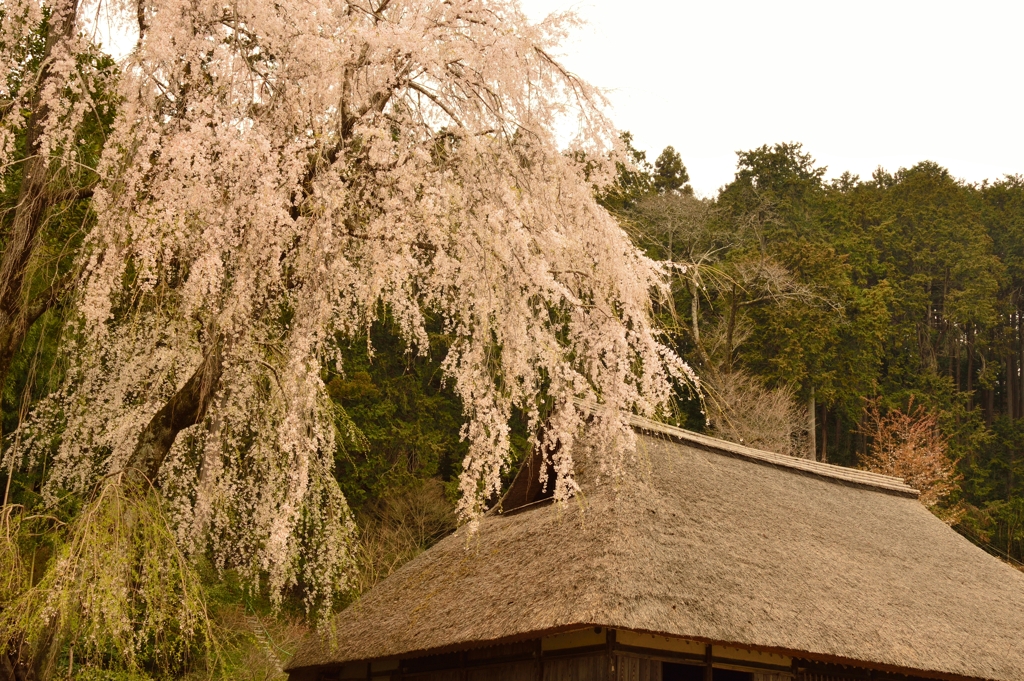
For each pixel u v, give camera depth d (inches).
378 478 625.0
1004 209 1316.4
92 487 159.6
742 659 259.0
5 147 164.6
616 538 239.1
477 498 163.2
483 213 168.4
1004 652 292.2
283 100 167.8
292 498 157.8
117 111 162.9
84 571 132.4
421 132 173.9
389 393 676.1
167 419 167.6
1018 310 1223.5
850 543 323.6
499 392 168.2
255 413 199.0
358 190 169.5
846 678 283.9
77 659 195.2
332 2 173.3
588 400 177.5
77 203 177.5
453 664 290.4
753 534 285.9
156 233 153.4
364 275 178.2
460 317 174.4
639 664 235.3
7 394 223.9
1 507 147.1
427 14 175.0
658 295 188.7
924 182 1248.8
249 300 158.4
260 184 151.1
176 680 208.4
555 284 166.7
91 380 187.0
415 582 314.8
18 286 166.9
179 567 147.1
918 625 280.4
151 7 164.7
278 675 307.6
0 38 163.2
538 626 217.9
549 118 177.0
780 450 724.7
